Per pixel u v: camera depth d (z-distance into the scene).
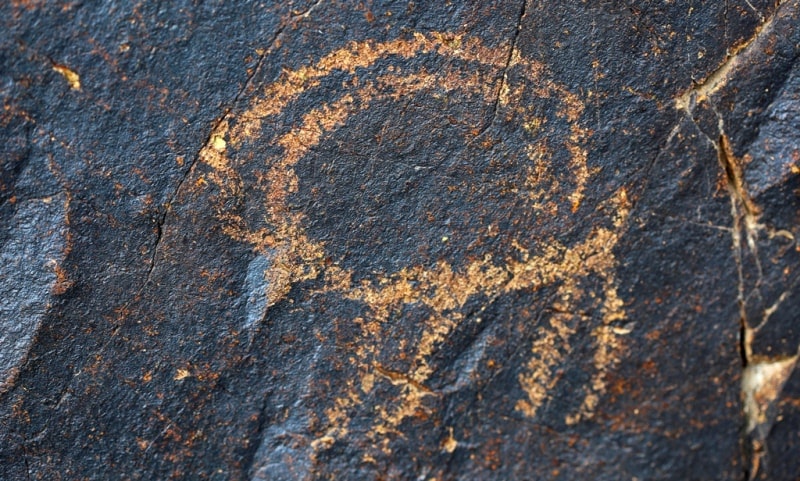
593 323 0.74
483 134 0.74
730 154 0.74
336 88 0.74
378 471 0.73
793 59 0.74
